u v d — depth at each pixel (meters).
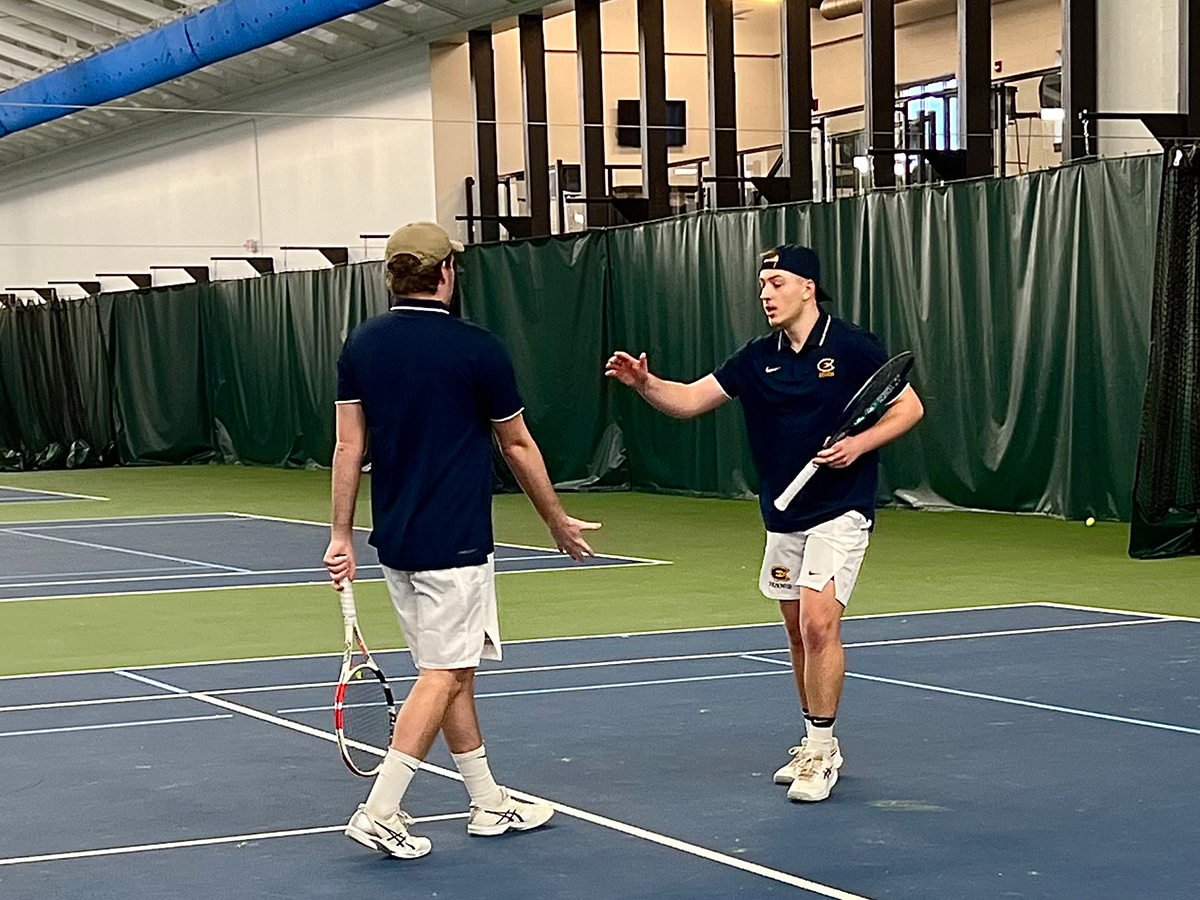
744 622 9.05
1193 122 13.74
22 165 33.56
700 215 18.05
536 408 19.86
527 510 17.47
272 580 11.61
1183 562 11.45
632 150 26.20
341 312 23.62
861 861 4.36
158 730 6.35
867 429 5.06
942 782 5.21
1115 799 4.96
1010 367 14.90
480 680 7.23
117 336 28.30
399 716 4.49
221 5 22.03
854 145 18.83
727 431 17.95
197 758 5.82
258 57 24.98
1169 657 7.48
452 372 4.52
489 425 4.65
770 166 25.95
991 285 14.97
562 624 9.07
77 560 13.25
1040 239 14.52
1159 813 4.79
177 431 27.81
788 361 5.17
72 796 5.29
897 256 15.86
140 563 12.93
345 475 4.64
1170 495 11.78
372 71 23.94
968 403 15.27
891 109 17.00
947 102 19.48
